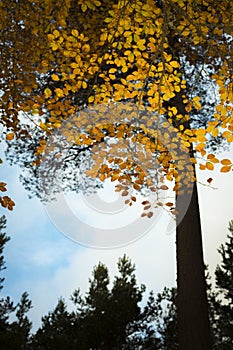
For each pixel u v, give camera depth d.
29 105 4.59
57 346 13.58
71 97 5.85
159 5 5.98
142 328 15.06
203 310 5.41
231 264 16.25
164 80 3.79
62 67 5.05
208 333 5.26
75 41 4.32
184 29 4.00
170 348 14.83
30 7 5.02
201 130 3.65
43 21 4.98
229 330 15.13
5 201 3.52
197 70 6.59
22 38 5.14
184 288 5.59
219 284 16.11
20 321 18.97
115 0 6.10
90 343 14.12
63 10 4.86
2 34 5.05
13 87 4.79
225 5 4.23
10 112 4.69
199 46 6.07
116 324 14.25
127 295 15.55
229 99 3.63
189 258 5.75
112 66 6.31
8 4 5.02
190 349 5.13
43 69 5.17
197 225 6.04
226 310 15.48
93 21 5.87
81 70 4.34
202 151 3.60
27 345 14.02
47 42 4.91
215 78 3.76
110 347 14.34
